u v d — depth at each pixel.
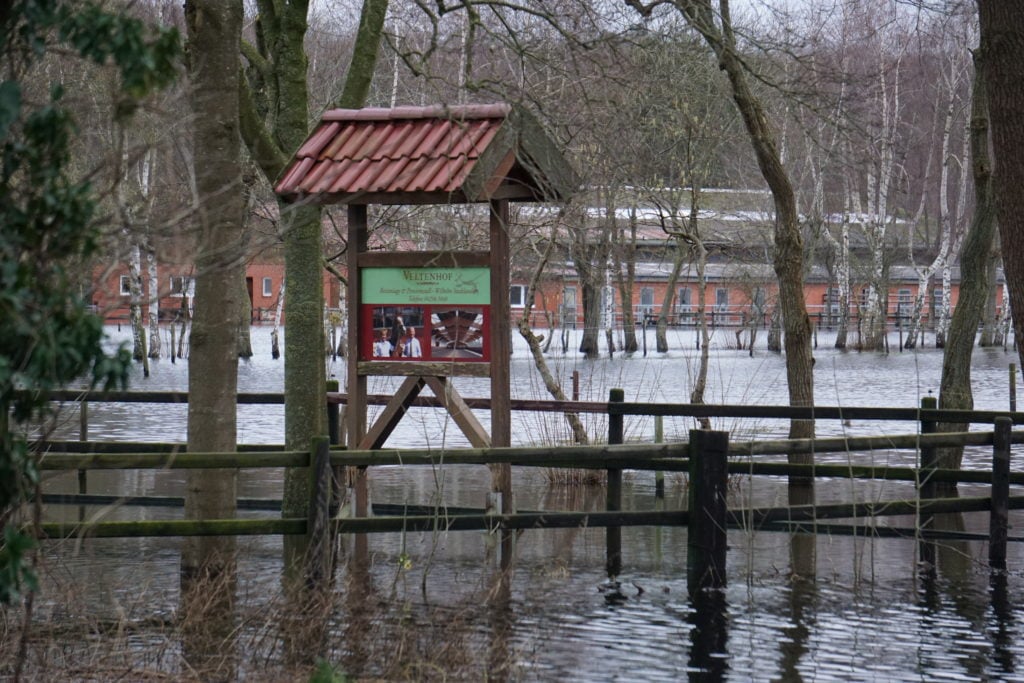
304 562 14.74
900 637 14.43
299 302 17.83
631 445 15.97
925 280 93.00
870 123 25.11
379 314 18.45
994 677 13.05
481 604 15.23
